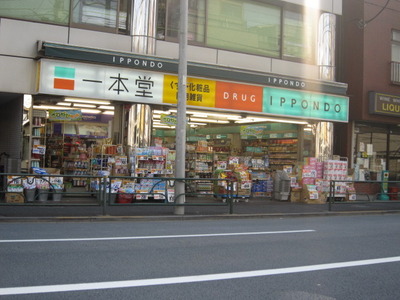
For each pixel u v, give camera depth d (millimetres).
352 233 10008
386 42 20656
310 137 18594
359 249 8078
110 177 11352
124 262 6465
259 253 7410
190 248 7641
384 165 21531
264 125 19891
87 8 14617
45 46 13047
